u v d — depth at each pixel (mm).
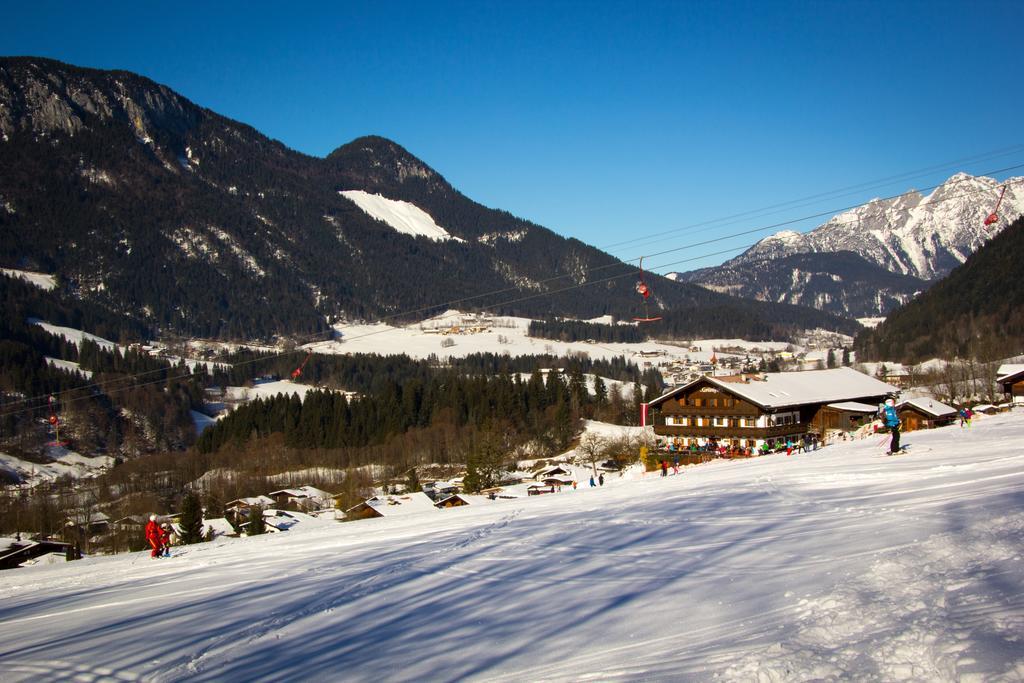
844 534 15680
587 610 12477
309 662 11664
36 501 82438
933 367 134250
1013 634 7680
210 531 66250
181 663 12484
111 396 169625
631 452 92188
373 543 25766
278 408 151000
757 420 77562
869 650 8039
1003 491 17922
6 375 166625
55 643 15125
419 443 121625
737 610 10992
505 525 25922
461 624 12789
